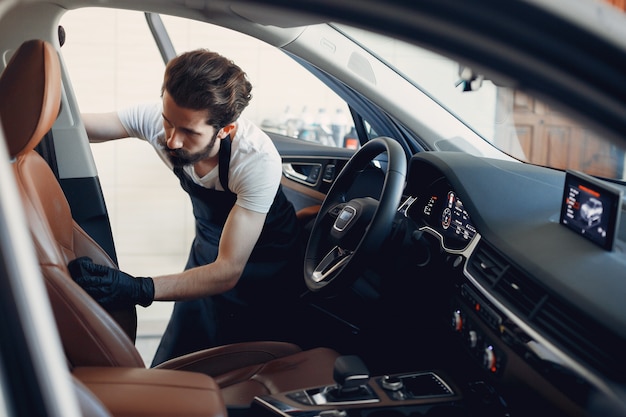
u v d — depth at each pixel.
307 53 1.54
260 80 3.56
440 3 0.41
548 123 1.54
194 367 1.55
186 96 1.48
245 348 1.61
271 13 0.46
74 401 0.45
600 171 1.47
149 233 3.66
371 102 1.63
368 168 2.00
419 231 1.49
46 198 1.31
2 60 1.47
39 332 0.41
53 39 1.50
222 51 3.50
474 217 1.32
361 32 0.46
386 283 1.55
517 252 1.20
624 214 1.31
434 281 1.43
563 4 0.40
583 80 0.43
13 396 0.40
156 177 3.59
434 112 1.66
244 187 1.67
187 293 1.58
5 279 0.39
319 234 1.63
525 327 1.11
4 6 1.37
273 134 2.41
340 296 1.81
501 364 1.18
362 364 1.25
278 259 1.96
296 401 1.23
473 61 0.44
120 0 1.34
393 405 1.24
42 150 1.64
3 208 0.40
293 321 2.01
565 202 1.26
